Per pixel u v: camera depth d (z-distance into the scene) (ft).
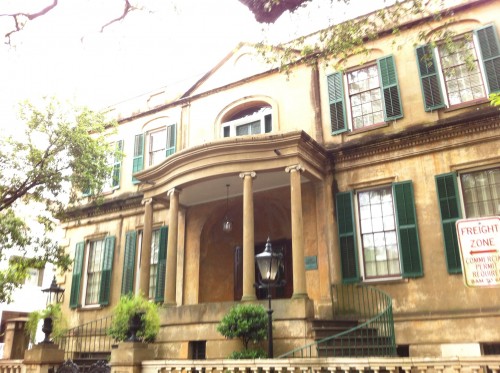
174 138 57.47
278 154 40.60
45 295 94.12
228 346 36.73
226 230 47.98
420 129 42.04
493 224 14.14
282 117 50.52
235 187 47.52
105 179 52.16
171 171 45.85
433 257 39.32
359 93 47.50
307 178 44.78
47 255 47.91
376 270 42.04
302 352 31.45
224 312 37.81
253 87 53.57
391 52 46.34
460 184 40.27
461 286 37.55
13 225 45.47
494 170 39.29
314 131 48.24
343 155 45.44
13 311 88.17
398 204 41.73
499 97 25.02
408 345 38.42
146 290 45.68
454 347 36.42
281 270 49.42
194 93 58.70
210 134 55.11
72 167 48.03
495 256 13.87
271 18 20.77
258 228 52.47
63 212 51.96
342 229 43.57
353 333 36.11
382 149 43.91
